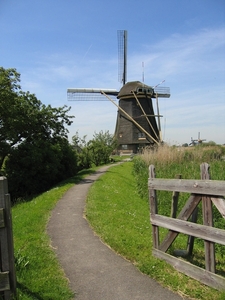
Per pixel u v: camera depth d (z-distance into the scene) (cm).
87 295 464
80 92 4888
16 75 2086
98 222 862
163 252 570
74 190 1570
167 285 485
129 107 4984
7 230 396
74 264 579
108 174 2331
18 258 557
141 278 514
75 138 3856
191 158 2069
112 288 484
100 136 4309
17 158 2272
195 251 634
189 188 498
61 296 453
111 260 594
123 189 1659
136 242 676
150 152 2267
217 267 568
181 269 521
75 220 917
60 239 734
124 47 5209
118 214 966
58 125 2611
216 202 449
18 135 2356
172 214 571
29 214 1031
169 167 1784
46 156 2414
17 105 2155
